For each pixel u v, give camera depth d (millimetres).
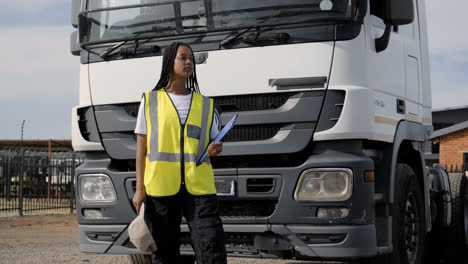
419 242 7086
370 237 5766
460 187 9086
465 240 9047
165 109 4664
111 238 6328
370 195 5797
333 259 6449
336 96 5797
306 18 5859
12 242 11836
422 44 7664
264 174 5859
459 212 9008
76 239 12547
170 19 6219
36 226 15484
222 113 6051
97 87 6477
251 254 6145
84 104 6531
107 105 6426
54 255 9789
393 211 6422
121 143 6320
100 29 6480
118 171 6297
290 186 5785
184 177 4613
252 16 5969
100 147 6410
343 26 5852
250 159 6109
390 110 6500
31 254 9930
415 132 7191
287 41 5891
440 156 31781
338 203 5703
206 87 6086
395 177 6512
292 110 5852
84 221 6426
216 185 5973
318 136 5793
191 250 6199
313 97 5824
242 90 5980
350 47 5844
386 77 6469
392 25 6488
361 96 5828
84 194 6430
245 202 6043
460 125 31078
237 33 5992
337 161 5723
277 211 5812
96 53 6496
